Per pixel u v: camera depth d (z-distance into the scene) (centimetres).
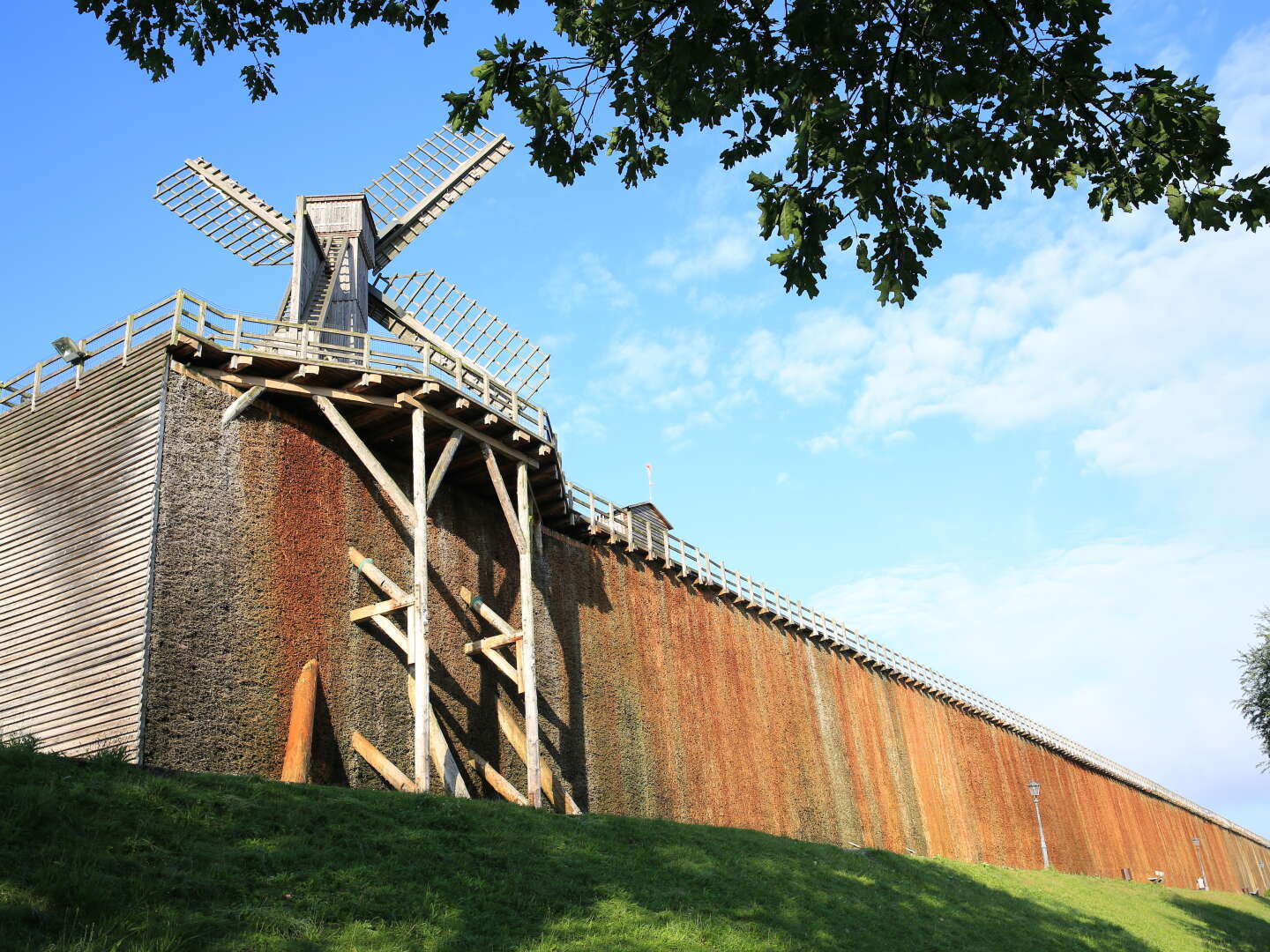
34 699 1856
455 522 2516
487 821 1711
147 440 1912
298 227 2583
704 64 949
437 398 2200
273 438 2108
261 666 1923
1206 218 998
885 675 4428
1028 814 5197
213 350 2038
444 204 3428
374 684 2128
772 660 3688
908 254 1037
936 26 966
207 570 1894
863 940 1758
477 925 1282
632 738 2845
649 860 1798
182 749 1742
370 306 3170
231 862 1227
